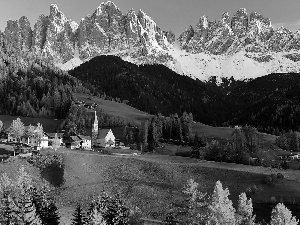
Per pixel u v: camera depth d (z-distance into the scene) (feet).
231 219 217.15
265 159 564.71
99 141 635.25
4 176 318.86
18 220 253.85
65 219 309.63
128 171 449.48
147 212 352.28
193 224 226.17
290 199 379.96
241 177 433.48
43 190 315.17
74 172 435.53
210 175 439.22
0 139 600.39
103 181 425.69
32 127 562.66
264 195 392.88
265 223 307.99
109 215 264.72
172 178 433.07
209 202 238.27
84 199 381.19
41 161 446.60
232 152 526.16
